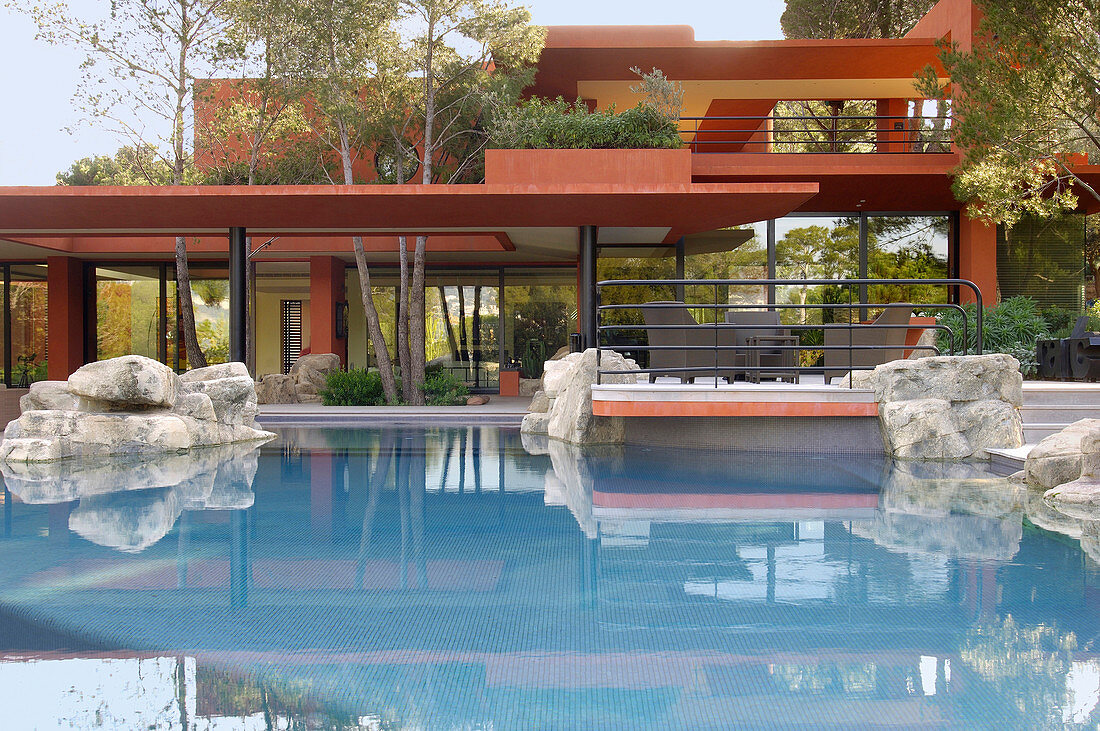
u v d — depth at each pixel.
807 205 15.41
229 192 10.11
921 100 18.66
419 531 4.61
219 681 2.52
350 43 14.18
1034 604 3.22
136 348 19.02
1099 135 14.52
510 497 5.70
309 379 16.69
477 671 2.59
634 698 2.39
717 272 15.62
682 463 7.45
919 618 3.06
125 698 2.39
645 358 15.67
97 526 4.76
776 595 3.36
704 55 15.84
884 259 15.64
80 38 13.99
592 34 15.52
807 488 6.00
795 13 25.52
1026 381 11.29
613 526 4.72
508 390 17.86
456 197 10.23
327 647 2.80
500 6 14.05
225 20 14.66
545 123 11.52
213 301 19.12
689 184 9.98
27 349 18.80
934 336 12.78
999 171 12.59
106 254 17.92
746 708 2.32
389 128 15.20
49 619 3.09
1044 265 15.76
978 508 5.20
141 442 8.33
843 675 2.55
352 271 19.19
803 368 7.79
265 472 7.02
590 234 11.91
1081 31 11.93
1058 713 2.27
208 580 3.61
